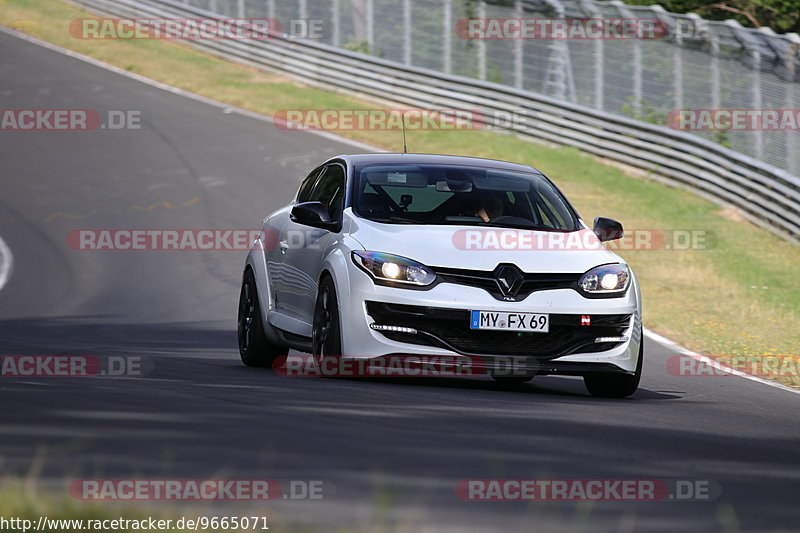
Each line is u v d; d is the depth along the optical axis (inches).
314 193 1285.7
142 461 599.5
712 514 549.0
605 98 3858.3
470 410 894.4
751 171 3245.6
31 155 3533.5
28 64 4901.6
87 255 2463.1
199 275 2290.8
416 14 4505.4
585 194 3366.1
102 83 4626.0
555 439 767.1
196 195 3105.3
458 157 1289.4
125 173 3348.9
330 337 1076.5
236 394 924.6
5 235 2642.7
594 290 1072.2
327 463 624.4
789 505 581.0
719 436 844.6
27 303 1984.5
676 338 1776.6
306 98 4461.1
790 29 4665.4
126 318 1845.5
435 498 549.0
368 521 489.7
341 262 1074.1
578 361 1057.5
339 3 4773.6
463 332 1037.2
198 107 4296.3
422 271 1043.3
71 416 746.8
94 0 5984.3
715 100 3437.5
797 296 2397.9
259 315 1285.7
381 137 3907.5
